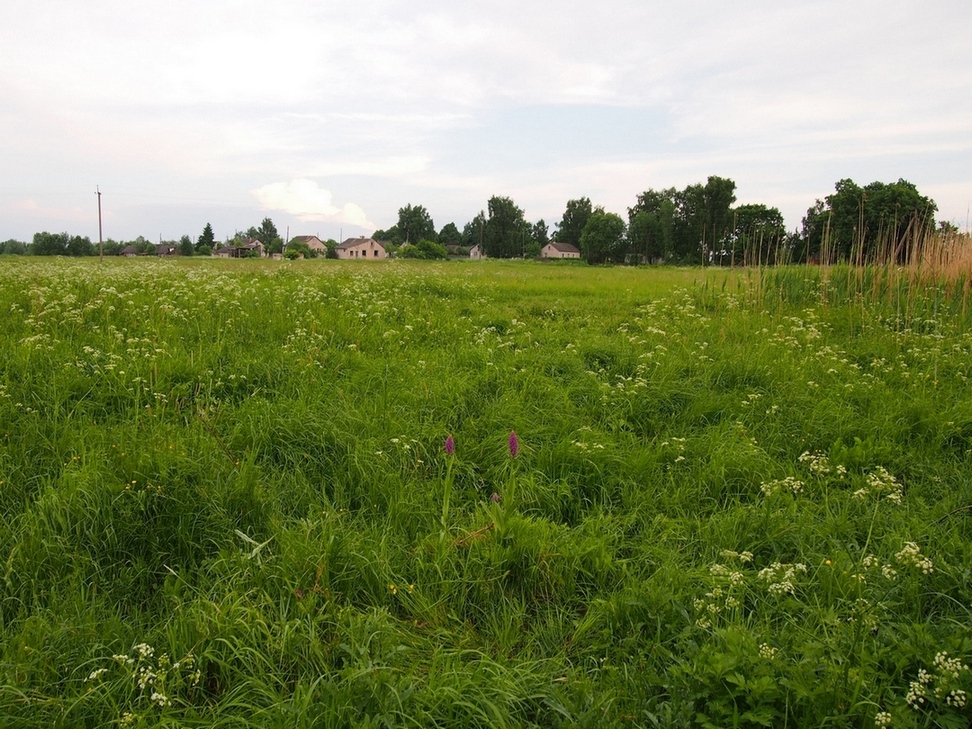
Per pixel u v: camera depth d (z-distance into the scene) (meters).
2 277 12.66
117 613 3.14
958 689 2.46
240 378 6.06
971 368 7.05
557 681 2.81
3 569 3.24
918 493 4.53
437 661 2.85
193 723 2.51
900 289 10.61
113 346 6.32
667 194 94.50
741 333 9.11
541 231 152.38
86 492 3.74
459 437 5.21
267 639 2.93
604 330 9.98
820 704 2.44
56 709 2.50
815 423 5.59
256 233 145.25
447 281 16.61
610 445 5.09
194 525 3.75
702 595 3.39
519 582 3.59
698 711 2.54
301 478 4.43
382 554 3.59
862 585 3.30
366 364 6.85
